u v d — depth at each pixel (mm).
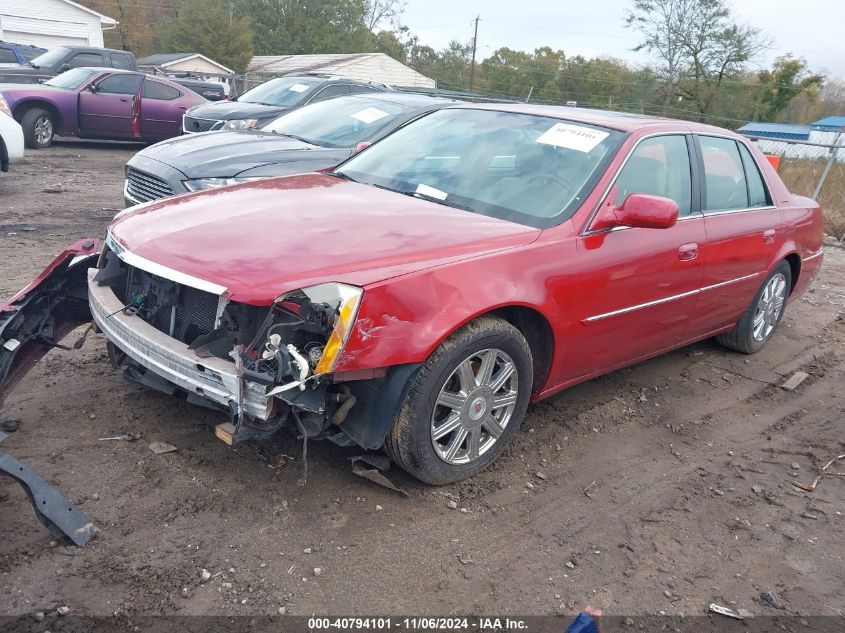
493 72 69500
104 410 3865
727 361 5719
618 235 3918
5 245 7086
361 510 3266
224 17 53094
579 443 4148
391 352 2957
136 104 15250
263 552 2941
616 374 5188
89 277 3662
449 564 3006
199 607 2631
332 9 67312
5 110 9492
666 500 3680
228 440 2883
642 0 54750
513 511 3420
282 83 12383
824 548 3408
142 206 3955
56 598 2598
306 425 3062
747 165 5238
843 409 5035
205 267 3027
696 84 55656
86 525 2883
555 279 3566
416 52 80688
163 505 3152
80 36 35031
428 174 4258
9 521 2959
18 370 3561
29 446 3479
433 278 3098
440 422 3369
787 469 4125
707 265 4574
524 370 3584
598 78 67125
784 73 58062
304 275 2945
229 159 6859
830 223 12109
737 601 3000
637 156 4164
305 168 7055
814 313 7371
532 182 3998
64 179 11438
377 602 2756
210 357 2969
